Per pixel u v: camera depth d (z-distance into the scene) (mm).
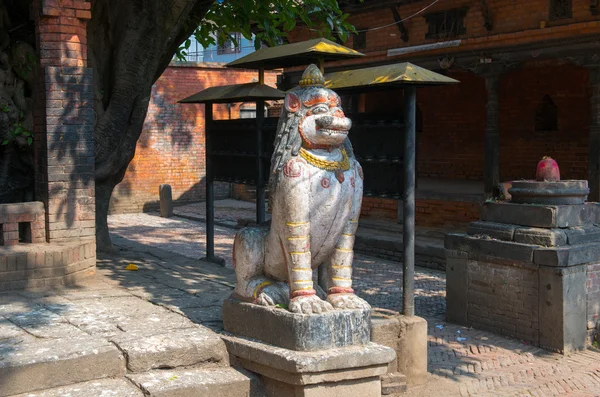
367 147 6938
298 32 17516
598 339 7910
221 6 10859
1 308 6039
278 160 5156
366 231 14789
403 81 6148
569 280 7609
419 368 6332
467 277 8672
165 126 22453
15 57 8688
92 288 7043
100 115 9555
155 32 9609
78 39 7465
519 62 12812
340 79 6887
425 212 14500
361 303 5156
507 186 8859
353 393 4938
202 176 23391
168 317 5855
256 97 8742
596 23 11336
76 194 7520
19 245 7258
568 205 7980
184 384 4711
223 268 8688
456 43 13641
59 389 4566
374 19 15664
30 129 8617
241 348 5109
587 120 15195
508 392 6340
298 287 5016
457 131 17984
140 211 22125
